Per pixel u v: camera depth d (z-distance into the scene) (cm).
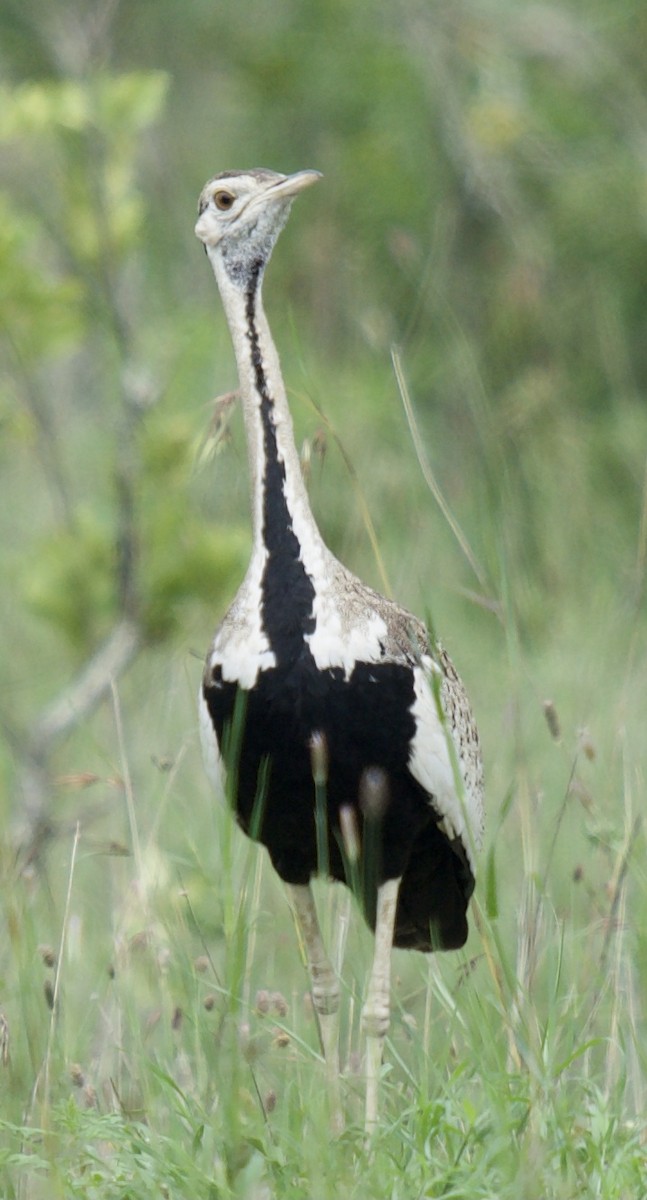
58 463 1210
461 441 1478
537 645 1320
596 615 1308
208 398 1238
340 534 1312
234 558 1134
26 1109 733
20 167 1259
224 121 1953
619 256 1708
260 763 782
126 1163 685
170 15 1859
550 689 1156
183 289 1753
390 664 774
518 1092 704
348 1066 817
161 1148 690
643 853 873
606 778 939
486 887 739
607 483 1562
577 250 1716
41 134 1105
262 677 770
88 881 1033
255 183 829
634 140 1741
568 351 1653
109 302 1145
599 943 851
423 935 878
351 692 768
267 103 1877
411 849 812
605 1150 677
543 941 841
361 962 915
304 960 830
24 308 1108
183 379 1171
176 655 1166
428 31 1791
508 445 1467
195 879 885
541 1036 755
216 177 841
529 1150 653
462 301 1670
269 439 800
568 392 1609
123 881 941
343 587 785
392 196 1748
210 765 807
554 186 1727
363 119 1834
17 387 1162
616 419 1596
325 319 1692
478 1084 762
